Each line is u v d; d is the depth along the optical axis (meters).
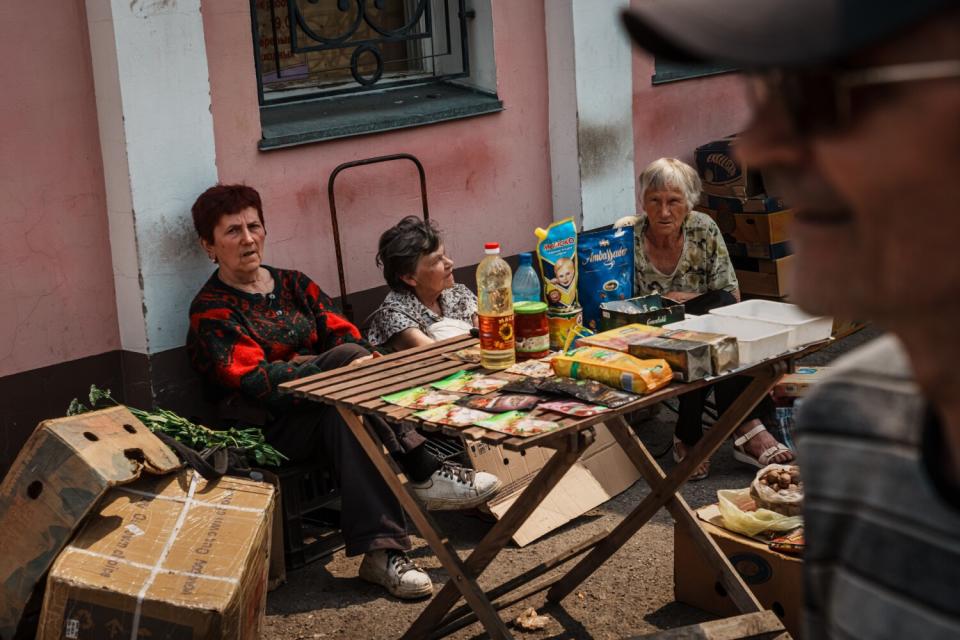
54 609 2.82
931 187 0.70
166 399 4.19
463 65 5.39
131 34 3.91
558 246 3.20
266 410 3.86
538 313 3.06
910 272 0.73
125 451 3.10
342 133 4.67
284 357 4.07
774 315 3.12
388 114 4.94
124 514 3.03
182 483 3.17
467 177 5.28
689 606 3.56
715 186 6.00
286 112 4.82
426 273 4.27
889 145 0.70
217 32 4.27
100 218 4.09
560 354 2.85
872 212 0.72
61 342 4.05
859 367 1.11
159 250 4.10
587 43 5.49
